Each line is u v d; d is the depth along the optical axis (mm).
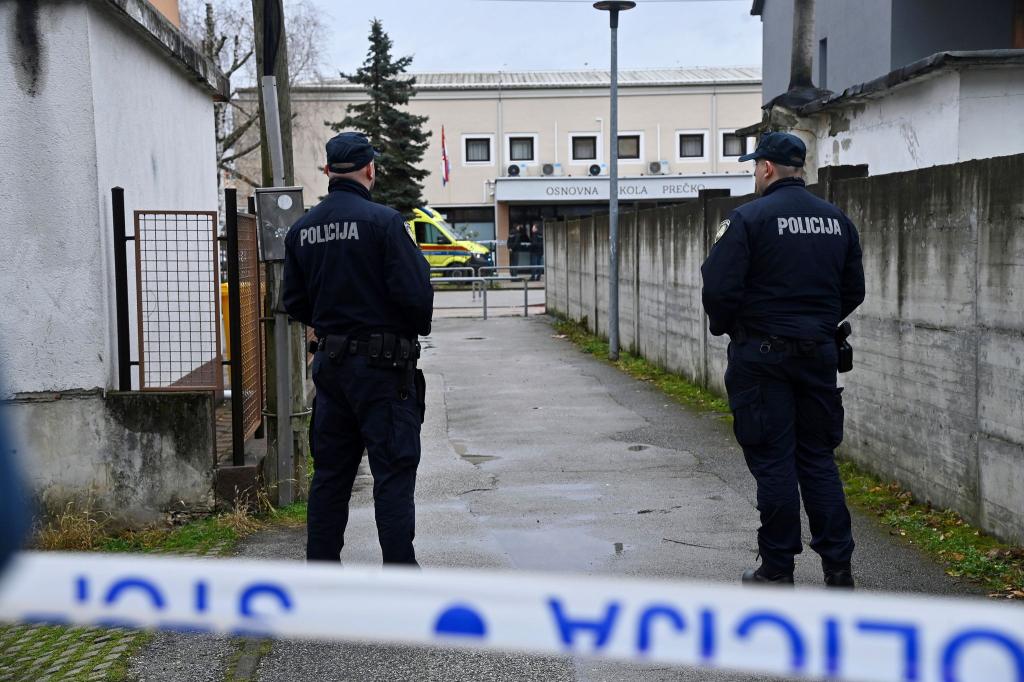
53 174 6266
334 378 4660
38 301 6293
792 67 14570
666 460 7984
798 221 4801
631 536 5992
